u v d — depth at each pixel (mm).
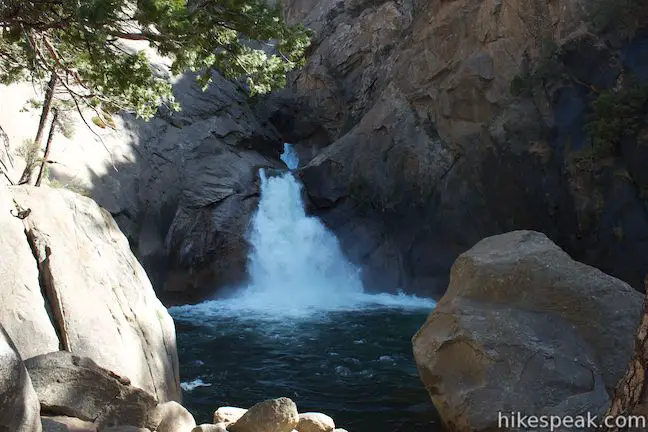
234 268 20484
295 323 15312
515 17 18469
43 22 7328
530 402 5945
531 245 7250
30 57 8609
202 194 20750
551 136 16547
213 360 11406
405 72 22234
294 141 28672
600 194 15141
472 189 18906
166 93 8836
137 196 18906
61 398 4242
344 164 22406
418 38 22266
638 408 3711
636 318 6367
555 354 6215
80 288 6234
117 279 6832
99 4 5957
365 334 13781
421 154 20562
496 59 18828
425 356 6898
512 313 6586
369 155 22016
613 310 6422
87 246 6754
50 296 6039
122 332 6371
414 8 24016
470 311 6766
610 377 6078
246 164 22688
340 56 28266
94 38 6520
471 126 19312
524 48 18141
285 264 21469
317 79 28578
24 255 5992
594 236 15336
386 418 8047
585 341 6336
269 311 17312
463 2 20438
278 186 22391
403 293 20078
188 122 22203
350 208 21922
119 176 18578
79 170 17281
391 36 26719
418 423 7828
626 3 15312
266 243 21344
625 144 14672
